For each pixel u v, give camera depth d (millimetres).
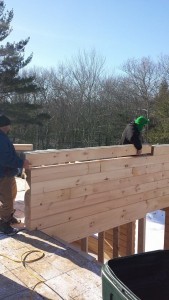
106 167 5316
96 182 5184
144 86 33531
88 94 35062
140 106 33219
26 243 4156
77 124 34781
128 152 5695
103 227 5391
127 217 5820
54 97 35656
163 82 32594
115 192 5535
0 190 4355
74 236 4949
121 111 33438
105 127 33719
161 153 6383
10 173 4336
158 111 28672
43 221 4543
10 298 3111
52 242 4219
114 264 2225
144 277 2305
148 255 2316
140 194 6027
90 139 34062
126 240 7453
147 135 28375
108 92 34781
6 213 4387
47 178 4508
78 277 3504
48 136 35406
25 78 25016
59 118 35219
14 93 25406
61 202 4723
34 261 3762
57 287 3314
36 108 26156
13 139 34000
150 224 12422
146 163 6066
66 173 4727
